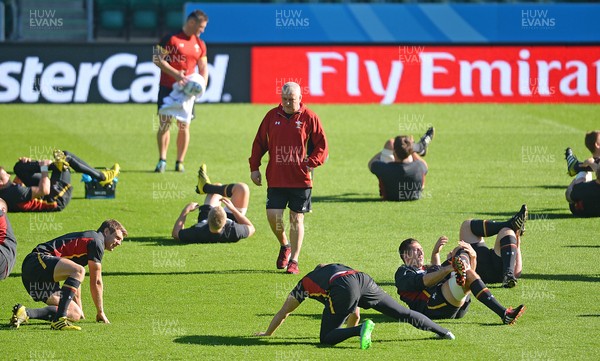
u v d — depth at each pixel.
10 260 44.00
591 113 91.06
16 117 87.44
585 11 99.31
